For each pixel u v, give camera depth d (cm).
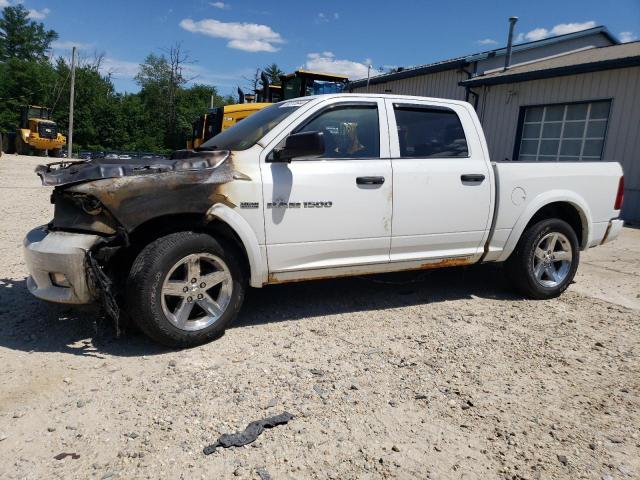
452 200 479
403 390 332
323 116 438
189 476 245
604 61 1284
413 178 461
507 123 1644
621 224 584
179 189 372
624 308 517
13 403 305
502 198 503
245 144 421
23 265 582
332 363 368
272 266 417
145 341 396
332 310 483
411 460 262
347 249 443
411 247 473
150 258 361
